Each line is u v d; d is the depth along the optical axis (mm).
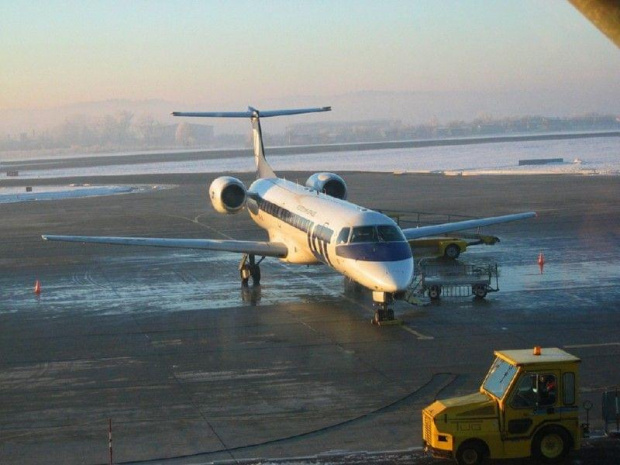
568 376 15734
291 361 23344
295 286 34625
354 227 27969
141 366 23203
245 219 60250
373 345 24859
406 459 16062
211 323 28297
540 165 124938
